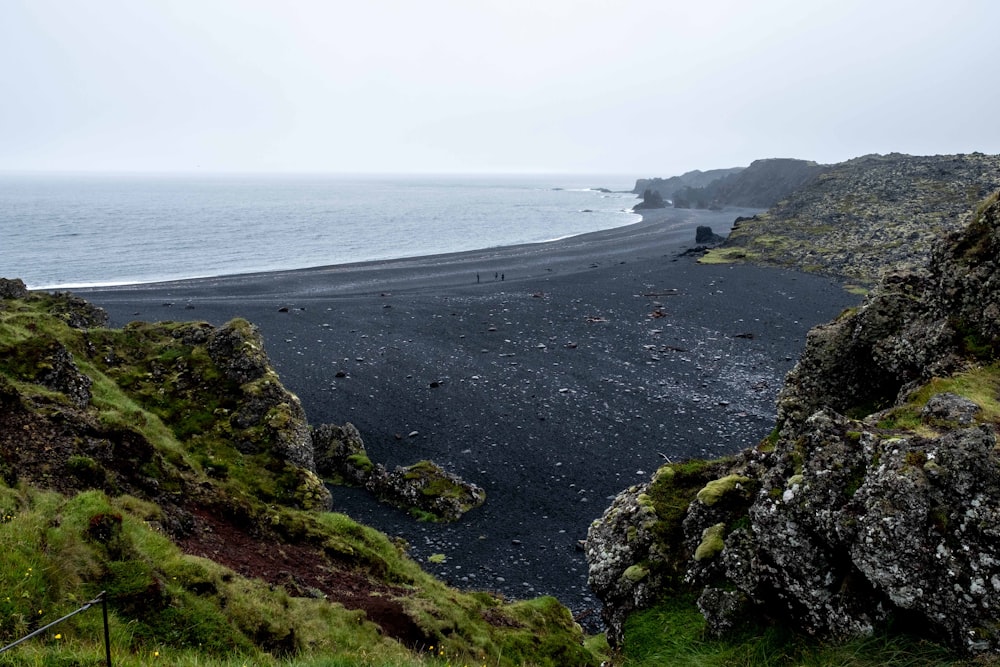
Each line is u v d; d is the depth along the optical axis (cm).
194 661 1052
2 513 1196
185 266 10850
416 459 3712
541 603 2094
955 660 999
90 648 984
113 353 3111
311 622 1416
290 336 6012
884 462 1159
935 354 1566
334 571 1812
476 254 11838
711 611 1392
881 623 1127
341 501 3231
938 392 1361
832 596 1200
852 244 9375
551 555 2792
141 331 3350
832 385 1852
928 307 1692
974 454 1063
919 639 1069
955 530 1050
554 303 7338
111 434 1752
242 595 1355
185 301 7488
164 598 1196
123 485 1647
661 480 1917
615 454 3750
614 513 1947
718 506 1627
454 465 3634
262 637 1277
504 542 2894
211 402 2972
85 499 1312
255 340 3331
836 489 1217
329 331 6219
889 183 11719
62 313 3591
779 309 6862
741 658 1245
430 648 1524
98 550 1227
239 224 17925
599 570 1773
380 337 6038
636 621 1553
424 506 3152
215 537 1688
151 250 12550
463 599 1906
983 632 980
